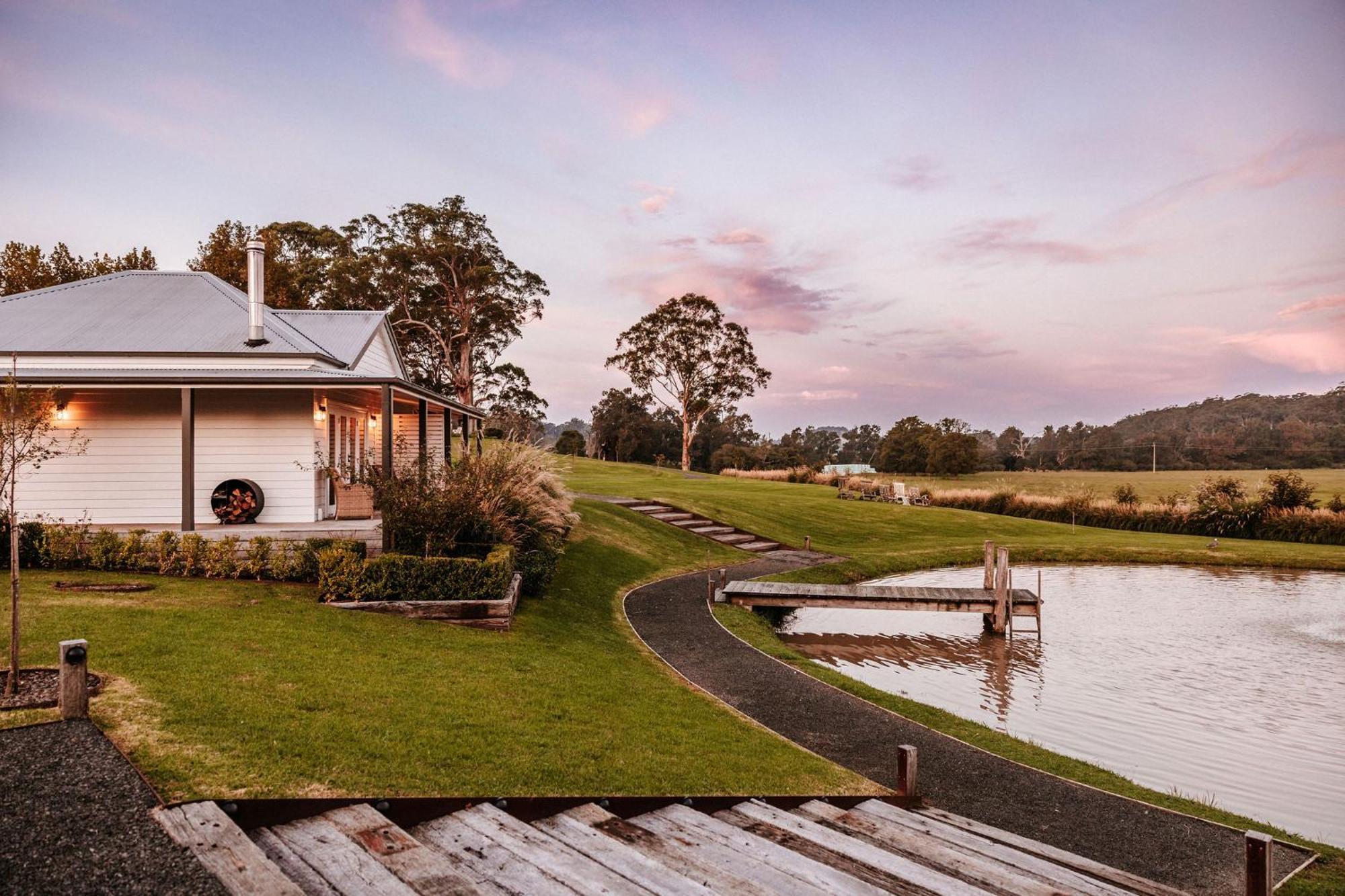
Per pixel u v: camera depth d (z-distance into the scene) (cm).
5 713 541
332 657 825
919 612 1850
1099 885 467
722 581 1678
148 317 1605
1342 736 998
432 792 524
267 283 3384
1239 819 704
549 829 448
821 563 2286
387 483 1283
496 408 4941
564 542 1925
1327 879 578
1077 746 952
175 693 627
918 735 887
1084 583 2256
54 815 372
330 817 399
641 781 629
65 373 1273
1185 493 3875
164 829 356
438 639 993
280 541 1223
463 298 4578
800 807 599
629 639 1277
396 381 1318
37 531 1203
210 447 1448
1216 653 1452
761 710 953
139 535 1210
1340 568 2520
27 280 2856
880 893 388
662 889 355
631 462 7631
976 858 494
